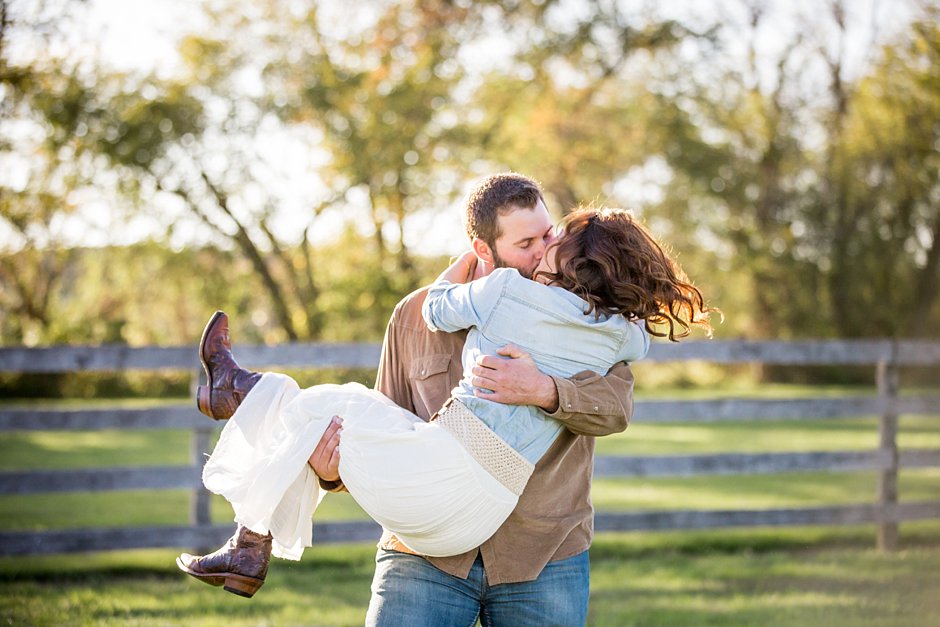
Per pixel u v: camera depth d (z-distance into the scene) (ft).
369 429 9.48
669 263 10.23
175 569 25.52
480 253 10.34
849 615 20.68
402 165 91.50
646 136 112.27
